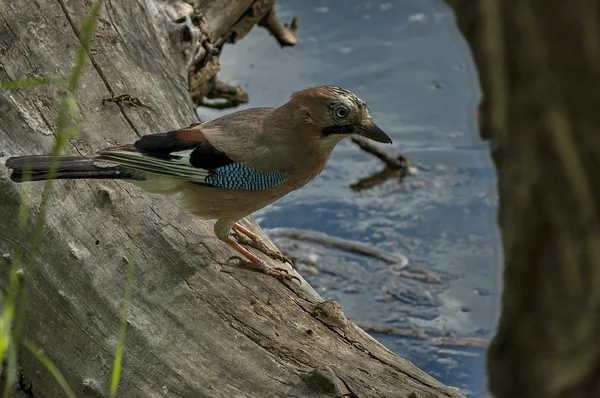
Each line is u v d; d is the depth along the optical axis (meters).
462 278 14.38
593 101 4.91
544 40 4.95
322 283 14.31
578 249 5.28
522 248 5.57
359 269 14.61
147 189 9.60
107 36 11.18
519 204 5.44
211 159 9.55
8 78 10.24
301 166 10.02
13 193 9.41
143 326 8.66
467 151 16.84
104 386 8.33
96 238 9.25
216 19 13.99
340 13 19.50
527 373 5.82
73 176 8.95
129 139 10.38
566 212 5.25
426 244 15.09
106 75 10.84
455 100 17.69
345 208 15.84
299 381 8.20
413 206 15.84
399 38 19.00
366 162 16.91
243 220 10.90
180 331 8.65
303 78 18.05
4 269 9.14
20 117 9.96
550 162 5.20
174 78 11.77
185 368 8.34
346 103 9.88
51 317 8.80
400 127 17.27
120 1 11.68
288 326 8.84
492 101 5.37
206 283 9.17
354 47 18.83
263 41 18.97
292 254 14.82
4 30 10.54
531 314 5.69
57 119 10.13
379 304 13.91
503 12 5.13
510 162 5.46
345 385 8.18
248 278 9.38
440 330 13.41
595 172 5.05
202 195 9.70
